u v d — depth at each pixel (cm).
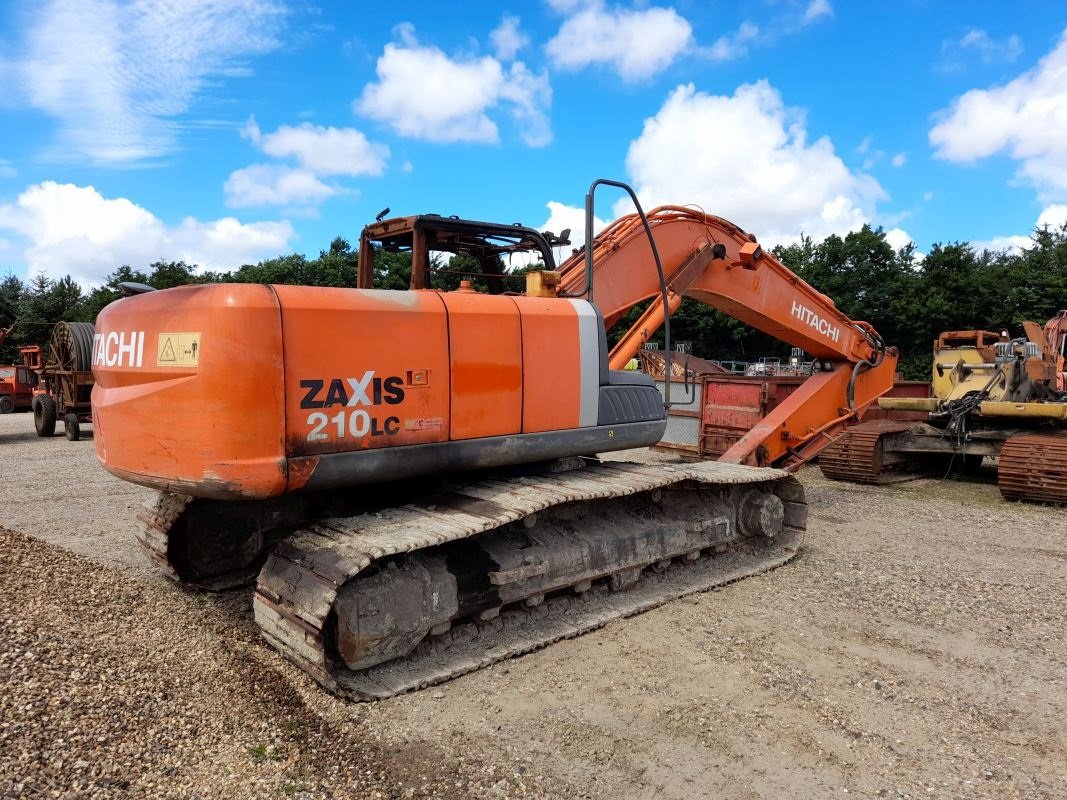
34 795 255
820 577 584
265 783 290
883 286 3916
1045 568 616
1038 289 3522
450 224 482
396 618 383
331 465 377
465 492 461
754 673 407
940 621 491
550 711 361
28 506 815
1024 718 361
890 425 1103
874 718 359
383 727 343
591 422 498
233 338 351
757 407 1108
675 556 568
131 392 388
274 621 386
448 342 423
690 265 662
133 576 537
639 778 305
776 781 304
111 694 329
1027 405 953
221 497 366
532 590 453
